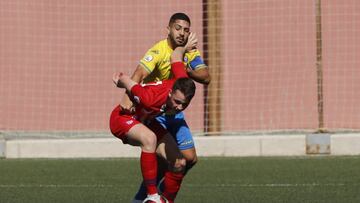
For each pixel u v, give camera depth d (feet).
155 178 72.64
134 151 123.44
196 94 136.26
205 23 134.21
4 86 140.36
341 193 91.25
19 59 140.36
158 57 75.72
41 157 123.95
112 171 110.11
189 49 75.61
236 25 136.46
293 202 86.38
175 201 87.76
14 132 139.54
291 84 136.46
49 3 140.15
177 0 137.39
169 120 77.61
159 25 138.41
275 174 105.60
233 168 110.93
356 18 134.82
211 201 87.66
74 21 139.95
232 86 136.87
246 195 90.89
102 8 139.44
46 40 140.36
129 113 74.38
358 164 112.47
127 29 139.23
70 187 97.71
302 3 135.64
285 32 136.15
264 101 136.87
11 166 115.44
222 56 134.62
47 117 140.26
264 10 136.15
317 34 131.95
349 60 135.33
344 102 135.64
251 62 136.77
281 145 122.01
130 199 89.61
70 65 140.05
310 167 110.83
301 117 136.46
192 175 105.60
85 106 140.05
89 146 123.65
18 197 91.09
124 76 73.46
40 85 140.26
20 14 139.95
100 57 139.85
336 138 121.39
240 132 136.46
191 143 78.07
